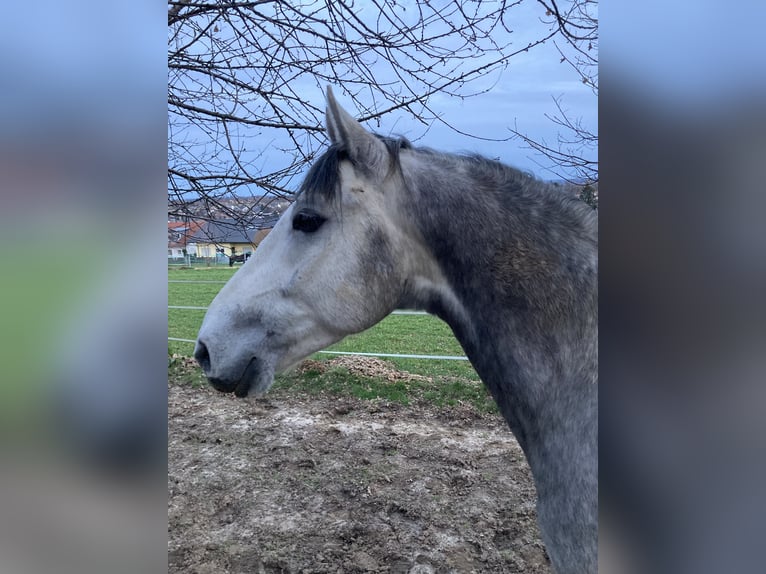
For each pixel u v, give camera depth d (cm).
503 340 158
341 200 160
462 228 160
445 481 355
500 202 160
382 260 163
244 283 172
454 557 280
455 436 428
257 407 496
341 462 385
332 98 157
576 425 147
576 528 146
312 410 486
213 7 228
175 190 261
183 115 256
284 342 168
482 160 171
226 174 267
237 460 391
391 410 483
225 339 168
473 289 160
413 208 163
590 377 147
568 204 161
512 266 156
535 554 282
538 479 161
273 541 295
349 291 163
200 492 347
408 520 314
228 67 250
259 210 270
